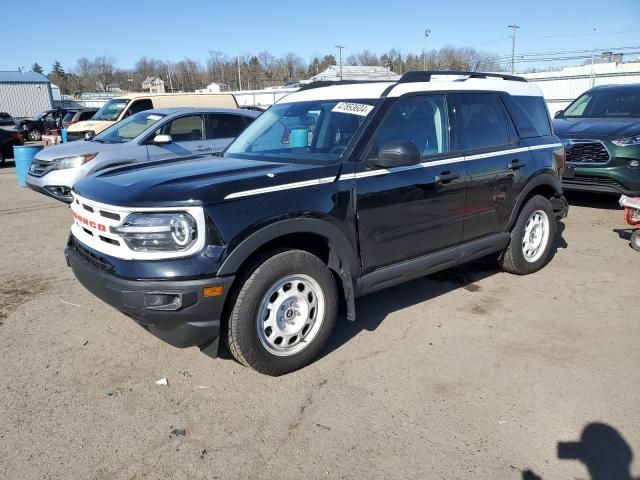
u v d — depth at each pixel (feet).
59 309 15.25
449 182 13.89
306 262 11.26
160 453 9.04
